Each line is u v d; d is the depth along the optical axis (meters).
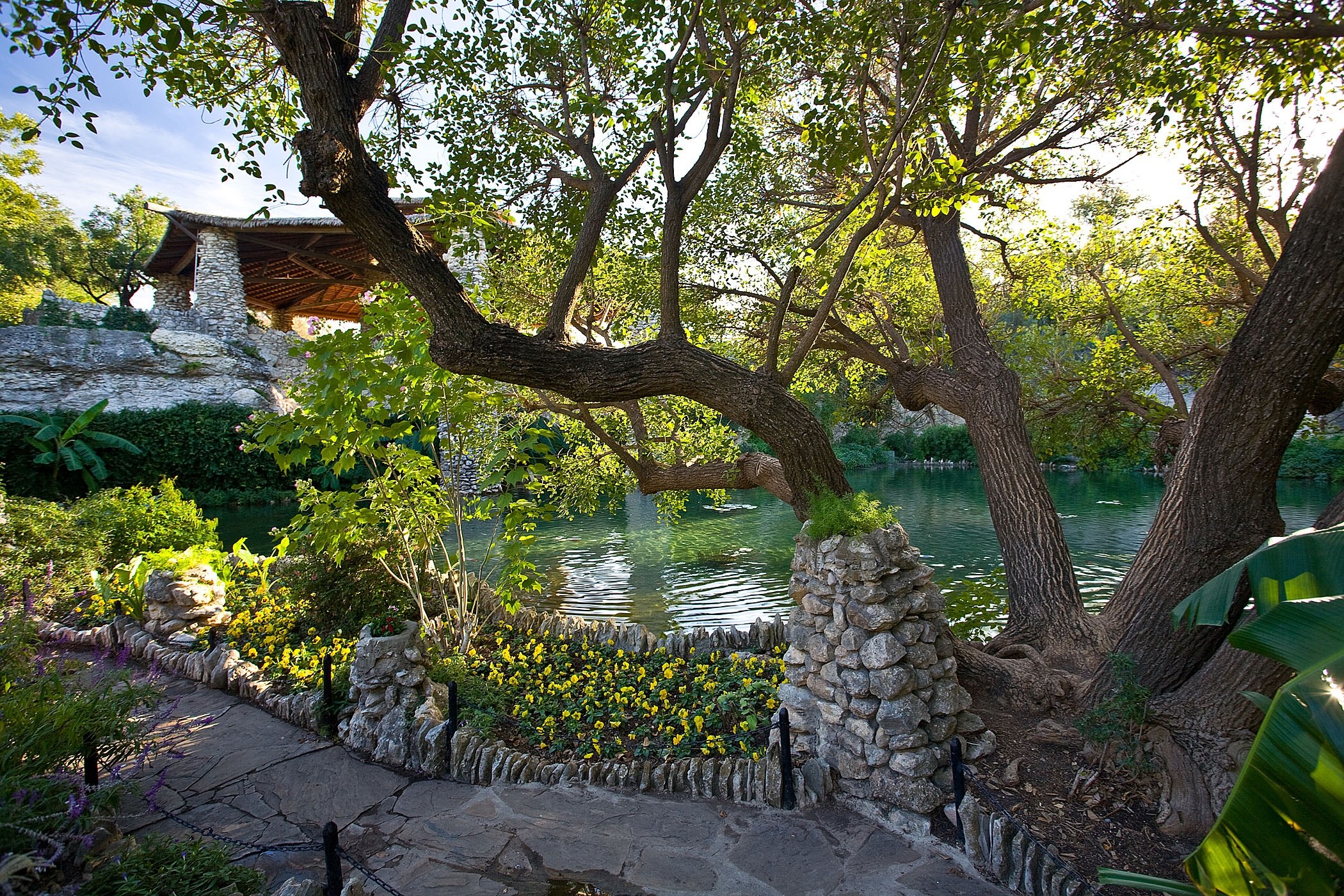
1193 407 4.76
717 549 14.98
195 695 6.02
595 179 5.50
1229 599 2.42
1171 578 4.44
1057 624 5.27
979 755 4.30
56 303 24.62
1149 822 3.77
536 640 7.05
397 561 6.91
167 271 27.94
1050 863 3.46
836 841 3.86
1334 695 1.60
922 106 5.22
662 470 7.54
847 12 5.11
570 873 3.62
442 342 4.29
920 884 3.50
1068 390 10.16
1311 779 1.54
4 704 3.36
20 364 20.97
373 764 4.81
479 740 4.82
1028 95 6.40
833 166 5.64
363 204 4.05
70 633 7.31
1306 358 3.92
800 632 4.67
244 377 24.58
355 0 4.23
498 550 14.74
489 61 5.92
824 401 17.44
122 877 2.80
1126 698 4.11
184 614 7.15
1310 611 1.87
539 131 6.73
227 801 4.32
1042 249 9.20
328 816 4.17
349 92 4.09
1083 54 5.69
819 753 4.48
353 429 5.71
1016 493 5.79
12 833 2.73
